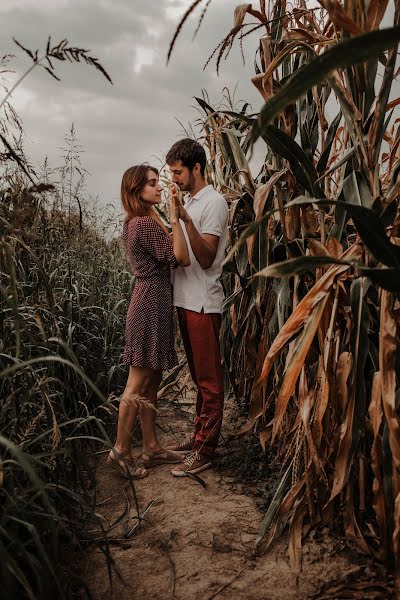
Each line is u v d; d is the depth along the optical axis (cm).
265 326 281
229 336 366
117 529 235
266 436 291
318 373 211
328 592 185
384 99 174
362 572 193
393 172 180
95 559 212
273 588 191
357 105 192
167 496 266
